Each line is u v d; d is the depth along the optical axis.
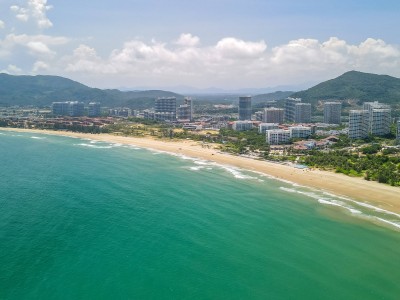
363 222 123.94
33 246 99.56
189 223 120.50
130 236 108.62
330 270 92.75
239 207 137.75
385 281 88.38
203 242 106.38
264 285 85.50
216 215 128.62
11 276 84.75
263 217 127.62
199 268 91.81
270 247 104.50
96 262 92.56
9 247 98.44
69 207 132.12
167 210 132.62
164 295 80.31
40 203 135.88
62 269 88.62
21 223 115.38
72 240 104.31
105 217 123.31
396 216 129.62
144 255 97.19
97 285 82.75
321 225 121.12
